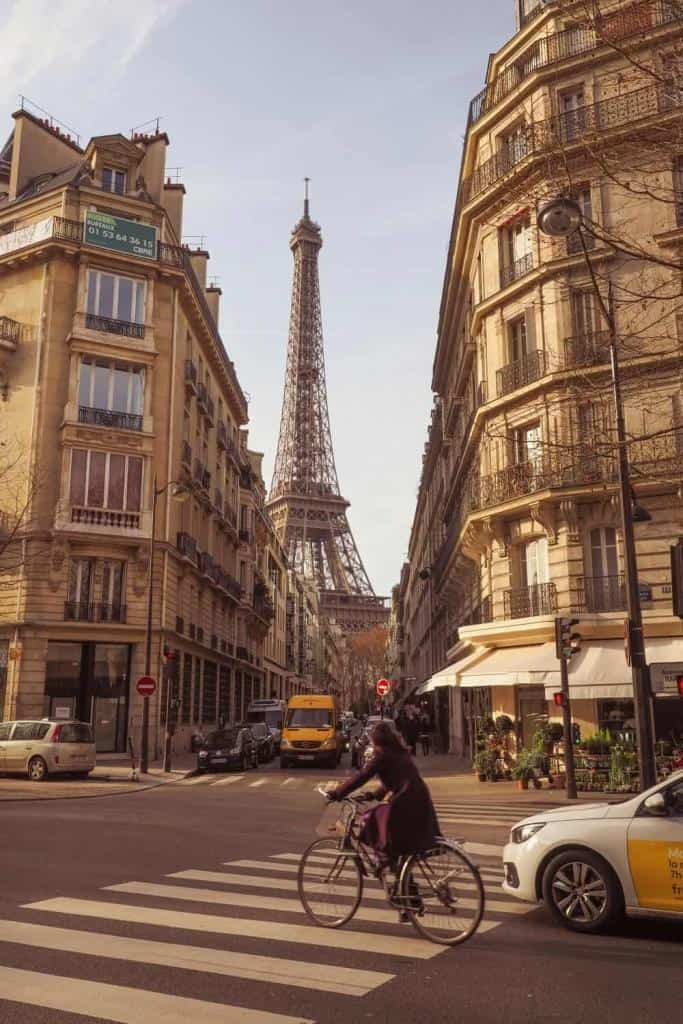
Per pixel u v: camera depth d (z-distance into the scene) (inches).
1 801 786.8
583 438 922.7
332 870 302.2
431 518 2262.6
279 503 5260.8
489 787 914.1
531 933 295.7
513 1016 207.2
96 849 474.0
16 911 317.1
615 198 996.6
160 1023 199.8
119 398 1455.5
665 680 761.6
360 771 292.8
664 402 936.3
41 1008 210.1
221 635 1988.2
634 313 961.5
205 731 1785.2
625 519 629.0
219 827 585.6
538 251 1053.8
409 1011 210.2
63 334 1425.9
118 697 1385.3
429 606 2316.7
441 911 279.6
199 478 1711.4
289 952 263.0
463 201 1259.2
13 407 1411.2
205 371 1813.5
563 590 976.3
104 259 1461.6
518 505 1019.9
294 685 3905.0
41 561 1342.3
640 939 286.8
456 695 1643.7
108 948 265.6
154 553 1428.4
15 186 1626.5
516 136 1102.4
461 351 1424.7
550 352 1023.6
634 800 304.5
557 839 305.3
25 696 1299.2
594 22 475.5
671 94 484.4
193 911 318.7
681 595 527.5
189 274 1582.2
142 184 1587.1
